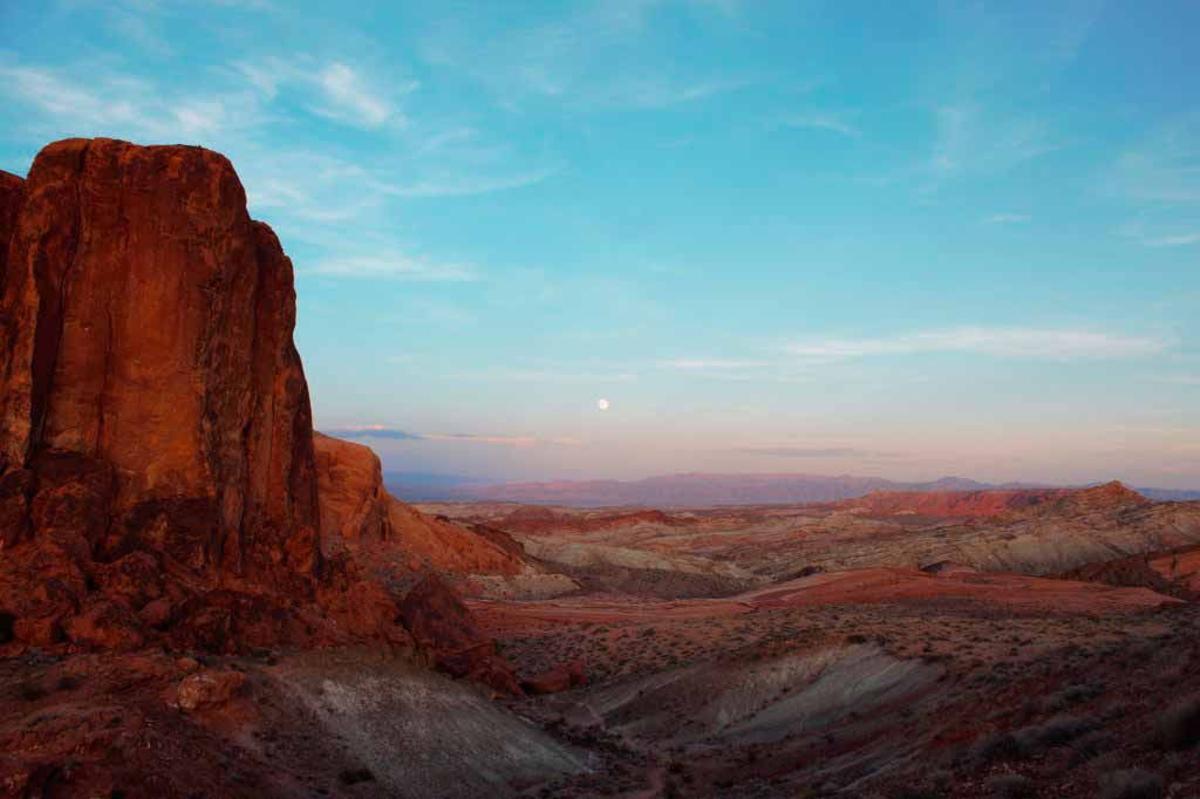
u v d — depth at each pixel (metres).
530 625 71.81
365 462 90.75
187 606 29.70
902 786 20.22
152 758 21.08
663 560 144.62
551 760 34.44
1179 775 14.69
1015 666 38.12
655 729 42.53
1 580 27.19
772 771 32.19
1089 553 142.00
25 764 18.72
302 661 30.73
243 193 36.56
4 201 33.25
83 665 24.88
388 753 28.20
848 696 40.53
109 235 33.03
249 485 37.19
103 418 32.28
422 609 49.91
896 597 90.38
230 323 35.81
